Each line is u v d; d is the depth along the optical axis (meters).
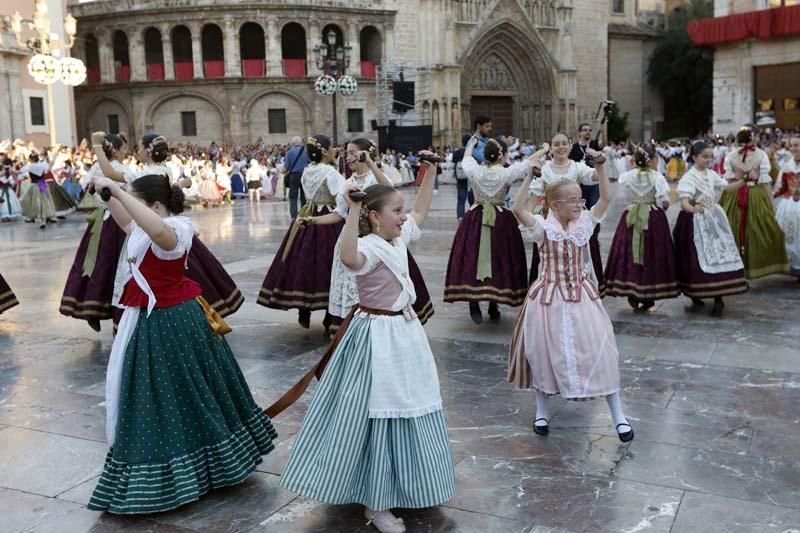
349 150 6.27
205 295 6.48
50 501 3.82
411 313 3.52
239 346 6.75
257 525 3.55
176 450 3.63
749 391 5.30
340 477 3.41
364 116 40.69
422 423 3.46
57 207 19.89
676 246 7.75
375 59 41.47
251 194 26.97
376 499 3.38
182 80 39.19
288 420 4.88
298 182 15.73
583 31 46.22
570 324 4.45
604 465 4.14
